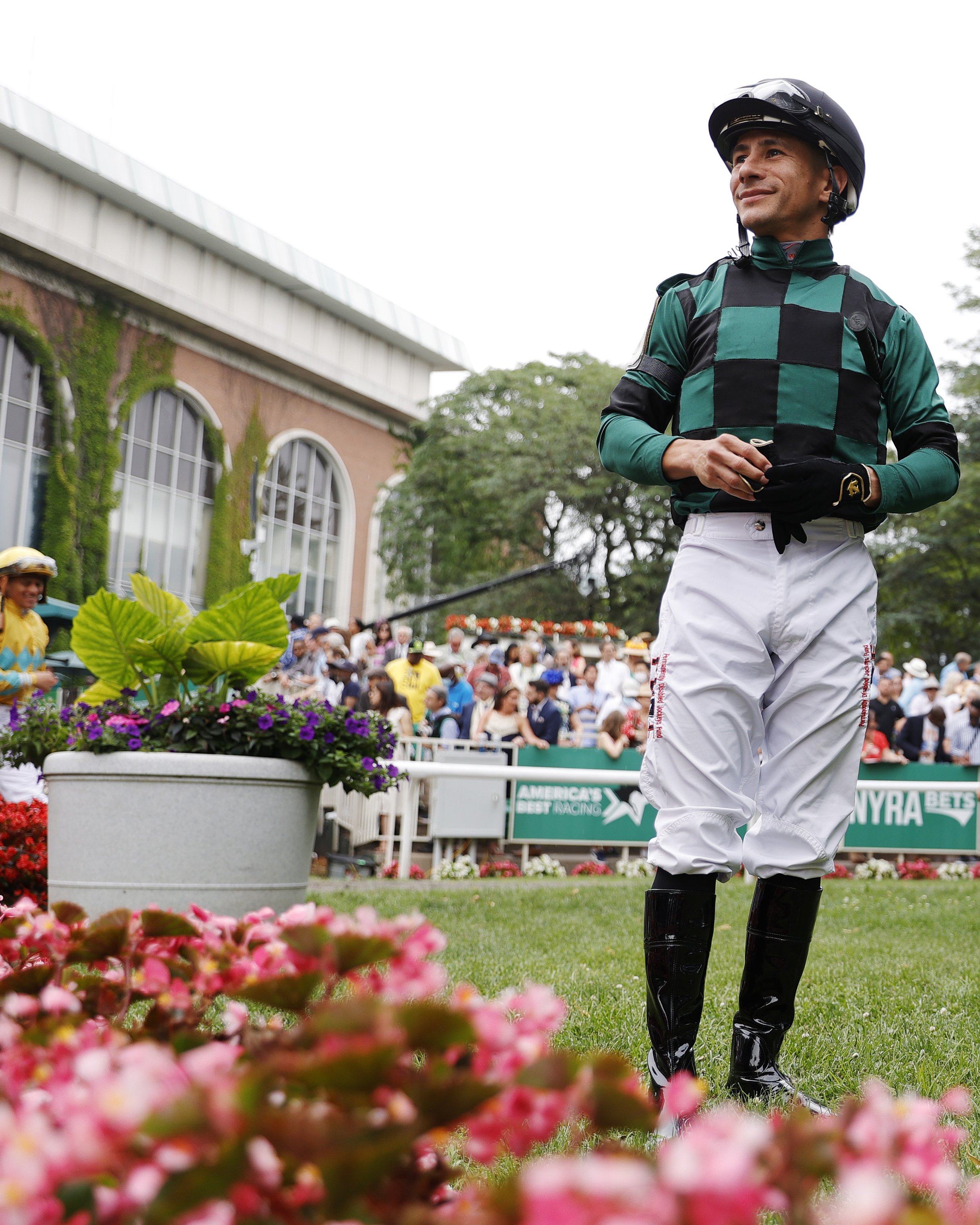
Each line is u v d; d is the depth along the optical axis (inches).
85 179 1120.2
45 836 226.2
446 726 422.6
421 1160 35.6
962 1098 35.5
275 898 181.2
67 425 1079.6
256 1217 28.3
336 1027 31.3
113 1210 28.1
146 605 212.4
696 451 98.9
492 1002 39.8
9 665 245.9
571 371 1239.5
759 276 106.0
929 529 1011.3
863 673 102.1
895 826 465.1
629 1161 25.9
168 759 174.1
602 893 317.4
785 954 102.2
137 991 45.8
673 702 99.8
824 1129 31.2
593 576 1170.6
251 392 1262.3
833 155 103.7
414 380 1466.5
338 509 1370.6
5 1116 28.0
